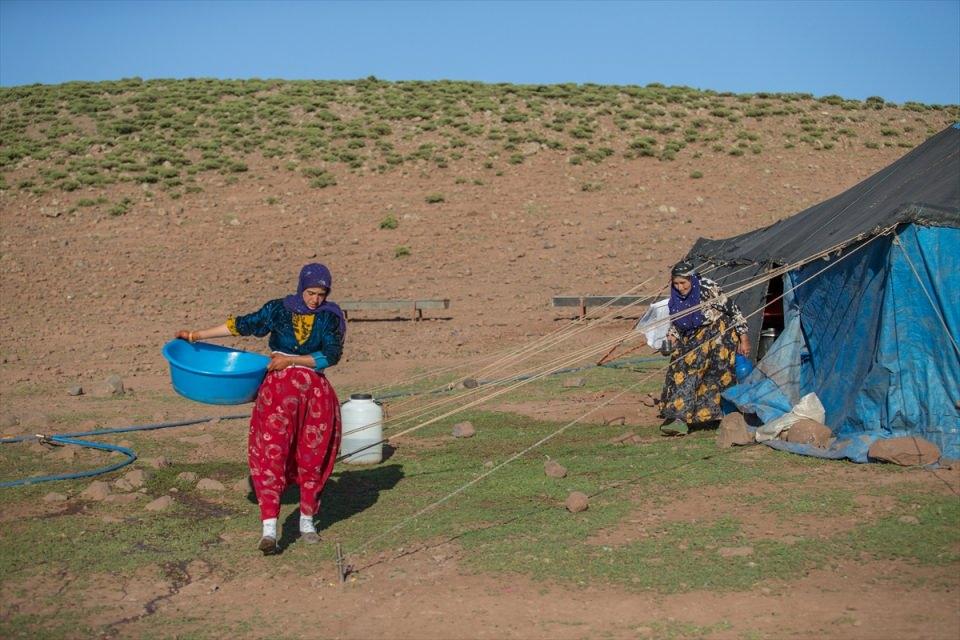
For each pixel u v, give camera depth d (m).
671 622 5.21
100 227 30.20
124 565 6.37
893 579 5.64
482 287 23.81
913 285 8.21
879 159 38.59
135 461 9.50
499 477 8.34
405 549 6.57
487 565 6.18
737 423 9.03
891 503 6.89
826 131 42.72
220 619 5.51
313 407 6.68
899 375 8.19
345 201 32.84
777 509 6.97
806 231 11.02
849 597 5.43
